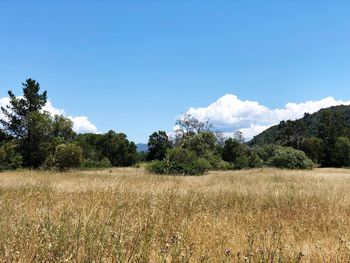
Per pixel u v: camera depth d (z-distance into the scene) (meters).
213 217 8.29
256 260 5.01
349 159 88.81
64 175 27.62
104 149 97.31
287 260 5.08
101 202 8.90
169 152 37.00
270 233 6.92
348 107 151.75
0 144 62.50
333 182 21.19
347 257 5.22
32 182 17.69
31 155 61.66
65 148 43.09
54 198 10.19
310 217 8.69
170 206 8.48
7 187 14.57
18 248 4.94
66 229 5.72
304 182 21.03
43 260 4.49
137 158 99.38
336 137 99.56
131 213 7.34
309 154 93.06
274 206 10.73
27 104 63.88
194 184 18.03
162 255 4.89
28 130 62.16
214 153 55.62
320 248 5.60
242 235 6.57
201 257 4.95
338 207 10.16
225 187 15.76
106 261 4.67
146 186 13.95
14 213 7.07
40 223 6.00
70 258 4.55
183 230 6.35
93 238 5.37
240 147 65.94
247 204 10.85
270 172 35.25
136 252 4.91
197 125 67.19
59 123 66.12
